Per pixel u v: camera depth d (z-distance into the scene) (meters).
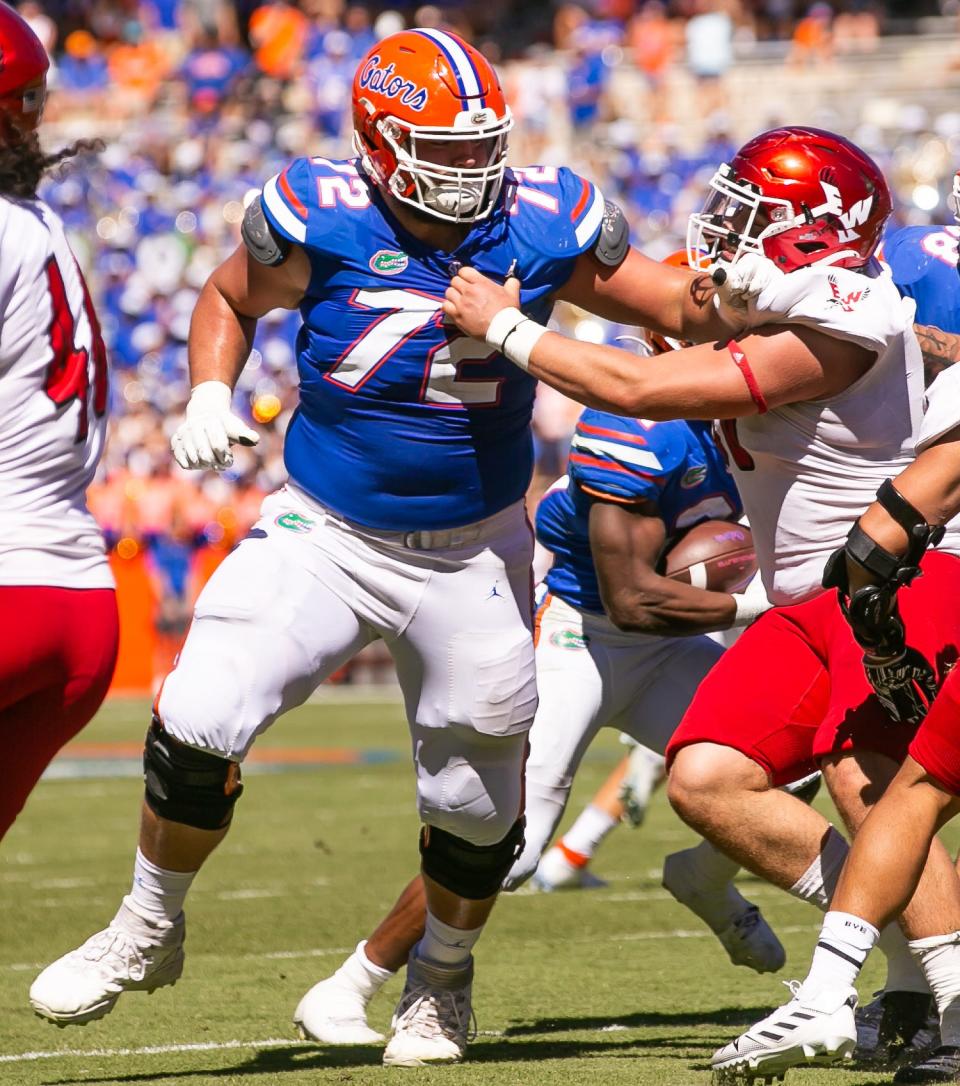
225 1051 13.64
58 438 10.73
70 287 10.92
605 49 73.19
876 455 12.41
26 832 29.39
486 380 12.34
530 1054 13.33
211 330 12.85
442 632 12.72
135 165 69.56
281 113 73.44
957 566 12.29
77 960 12.67
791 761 12.55
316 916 20.95
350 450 12.49
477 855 13.26
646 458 15.52
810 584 12.75
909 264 14.38
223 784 12.45
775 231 12.07
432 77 11.72
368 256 12.13
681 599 15.59
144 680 58.03
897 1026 12.69
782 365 11.83
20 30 10.97
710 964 17.64
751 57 73.38
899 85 70.44
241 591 12.45
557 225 12.38
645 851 26.47
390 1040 13.46
